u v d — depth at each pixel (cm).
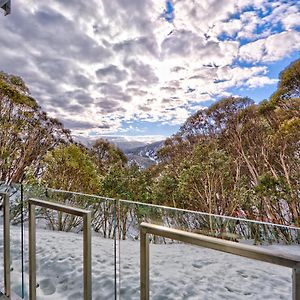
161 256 178
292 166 764
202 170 837
